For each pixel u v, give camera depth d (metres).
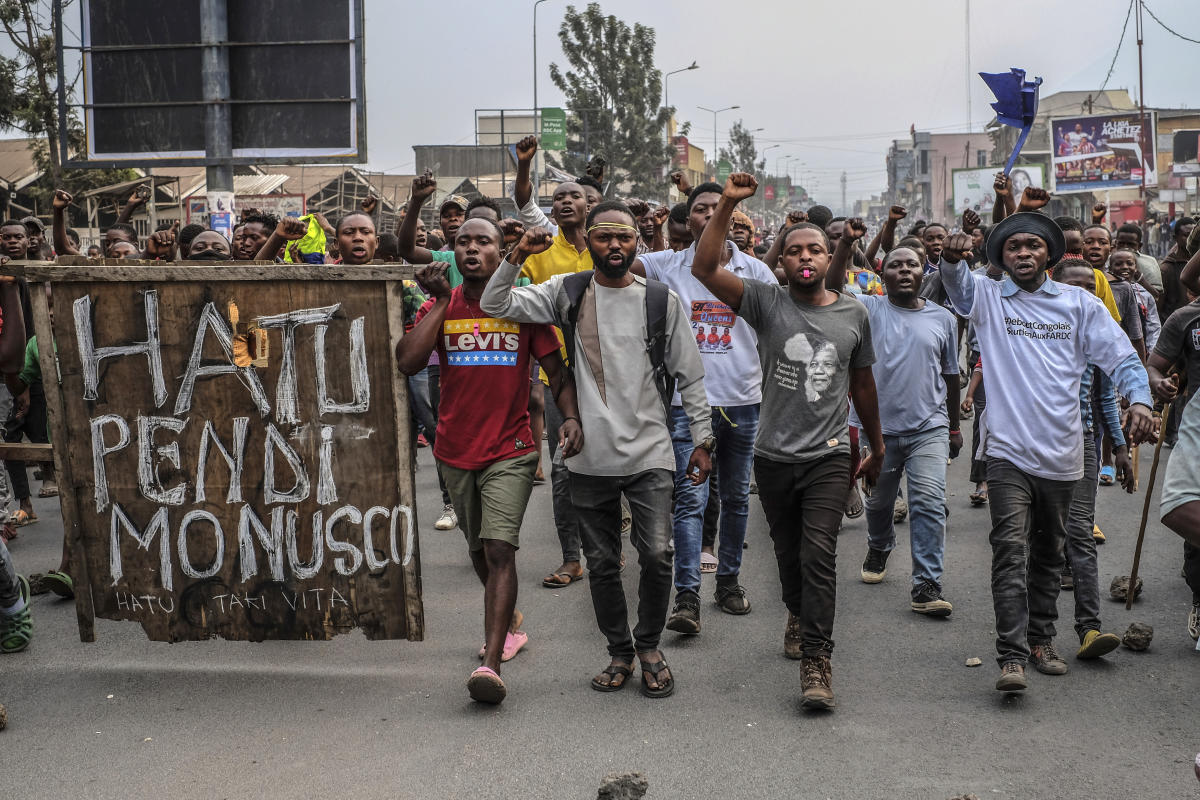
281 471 4.61
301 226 5.32
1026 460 4.56
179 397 4.61
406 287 8.23
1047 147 61.12
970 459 9.95
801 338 4.45
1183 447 3.17
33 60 26.50
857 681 4.64
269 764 3.88
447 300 4.55
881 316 5.64
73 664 4.94
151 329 4.59
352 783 3.72
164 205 31.62
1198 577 4.95
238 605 4.67
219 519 4.65
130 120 14.41
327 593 4.64
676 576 5.30
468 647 5.09
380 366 4.55
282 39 14.12
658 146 51.56
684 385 4.53
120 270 4.54
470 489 4.62
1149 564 6.38
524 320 4.48
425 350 4.47
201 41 14.16
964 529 7.40
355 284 4.52
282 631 4.68
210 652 5.07
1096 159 43.62
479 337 4.50
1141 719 4.20
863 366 4.59
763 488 4.59
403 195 45.06
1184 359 5.15
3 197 32.03
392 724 4.21
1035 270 4.61
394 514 4.60
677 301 4.49
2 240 7.84
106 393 4.63
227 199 14.29
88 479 4.67
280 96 14.20
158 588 4.69
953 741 4.02
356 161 14.17
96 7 14.30
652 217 8.20
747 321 4.60
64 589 5.92
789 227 6.45
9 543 7.34
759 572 6.42
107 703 4.47
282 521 4.63
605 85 51.31
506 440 4.54
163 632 4.71
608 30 50.94
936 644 5.11
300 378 4.57
